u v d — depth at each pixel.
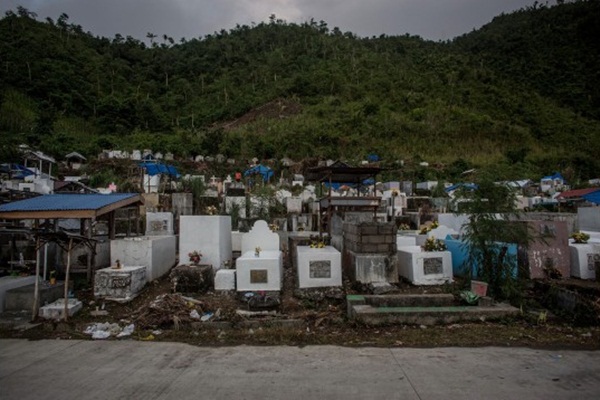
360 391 4.12
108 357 5.19
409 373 4.59
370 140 55.28
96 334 6.09
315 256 8.00
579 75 86.31
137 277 7.93
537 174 44.69
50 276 8.16
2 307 7.12
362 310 6.63
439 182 32.53
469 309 6.68
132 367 4.83
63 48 75.50
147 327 6.44
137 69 86.25
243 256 8.30
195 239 9.09
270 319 6.62
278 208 19.53
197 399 3.95
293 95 75.25
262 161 45.88
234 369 4.75
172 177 25.53
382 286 7.62
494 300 7.18
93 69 74.94
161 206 17.34
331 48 95.38
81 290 8.23
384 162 45.84
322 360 5.05
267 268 7.75
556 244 8.46
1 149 29.06
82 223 9.34
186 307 6.89
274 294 7.44
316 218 17.22
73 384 4.33
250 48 103.75
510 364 4.87
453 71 80.75
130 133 57.88
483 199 8.23
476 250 8.01
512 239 7.83
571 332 6.12
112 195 9.43
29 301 7.17
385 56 91.44
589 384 4.30
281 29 116.81
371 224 8.13
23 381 4.41
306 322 6.62
